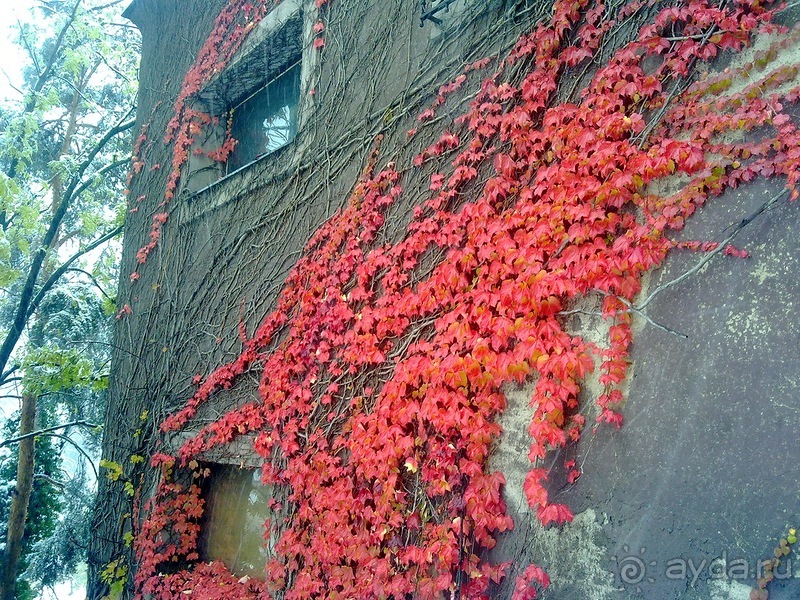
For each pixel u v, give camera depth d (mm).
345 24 4918
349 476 3750
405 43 4355
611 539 2471
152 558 5594
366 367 3908
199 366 5840
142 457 6281
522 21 3533
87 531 12859
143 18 8680
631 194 2703
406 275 3809
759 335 2227
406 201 4020
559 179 2959
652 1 2896
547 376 2783
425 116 4023
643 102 2795
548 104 3262
